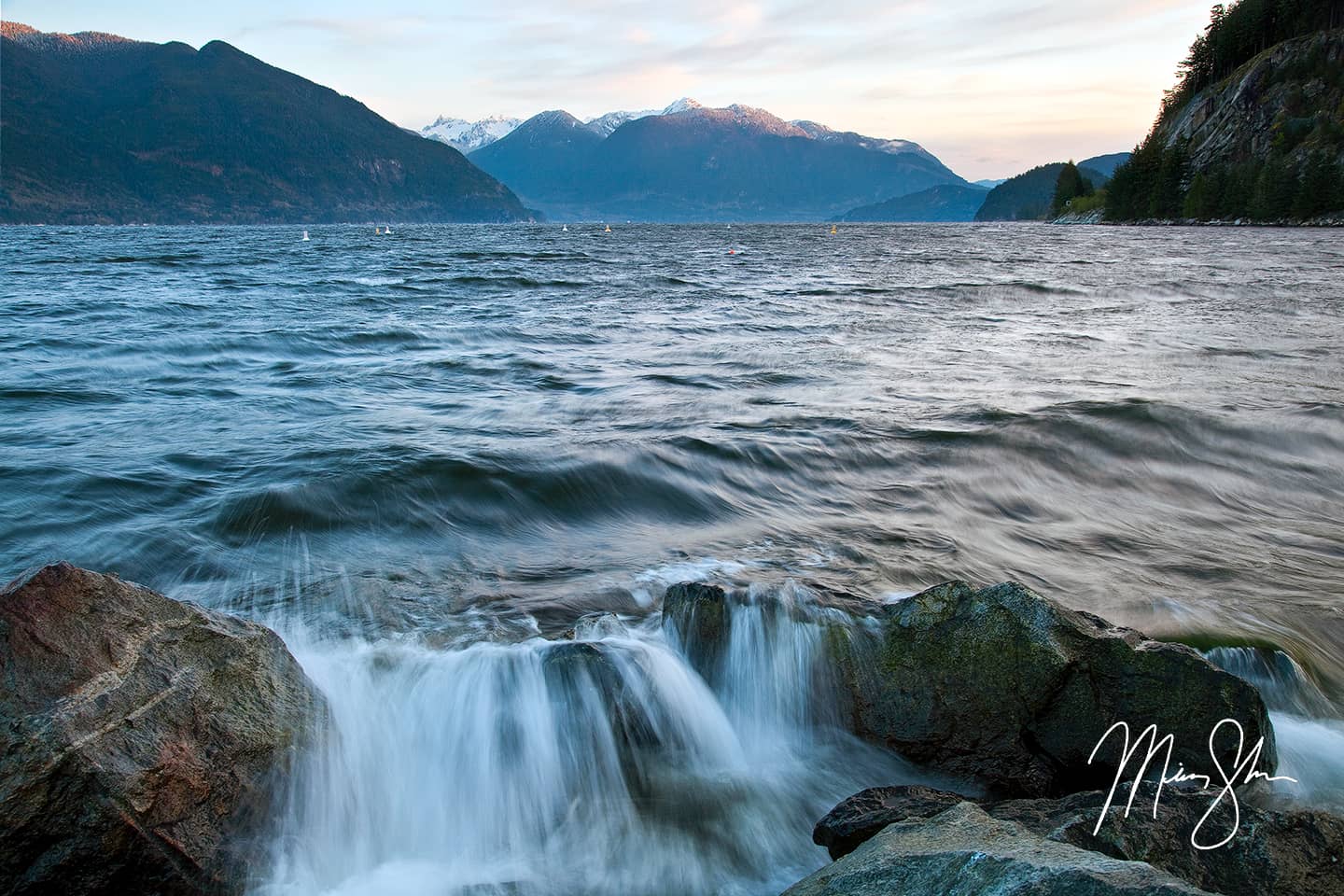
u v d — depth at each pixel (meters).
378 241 91.62
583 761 4.82
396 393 13.68
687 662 5.48
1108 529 8.63
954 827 3.46
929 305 27.64
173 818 3.66
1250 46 134.75
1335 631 6.46
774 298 29.75
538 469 9.37
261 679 4.25
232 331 19.11
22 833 3.37
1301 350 18.45
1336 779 4.96
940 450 10.80
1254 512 9.33
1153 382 15.07
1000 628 4.95
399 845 4.44
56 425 11.05
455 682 4.98
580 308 26.19
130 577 6.59
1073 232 112.38
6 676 3.59
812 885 3.37
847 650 5.25
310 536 7.59
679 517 8.56
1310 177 97.88
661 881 4.24
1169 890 2.63
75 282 32.22
